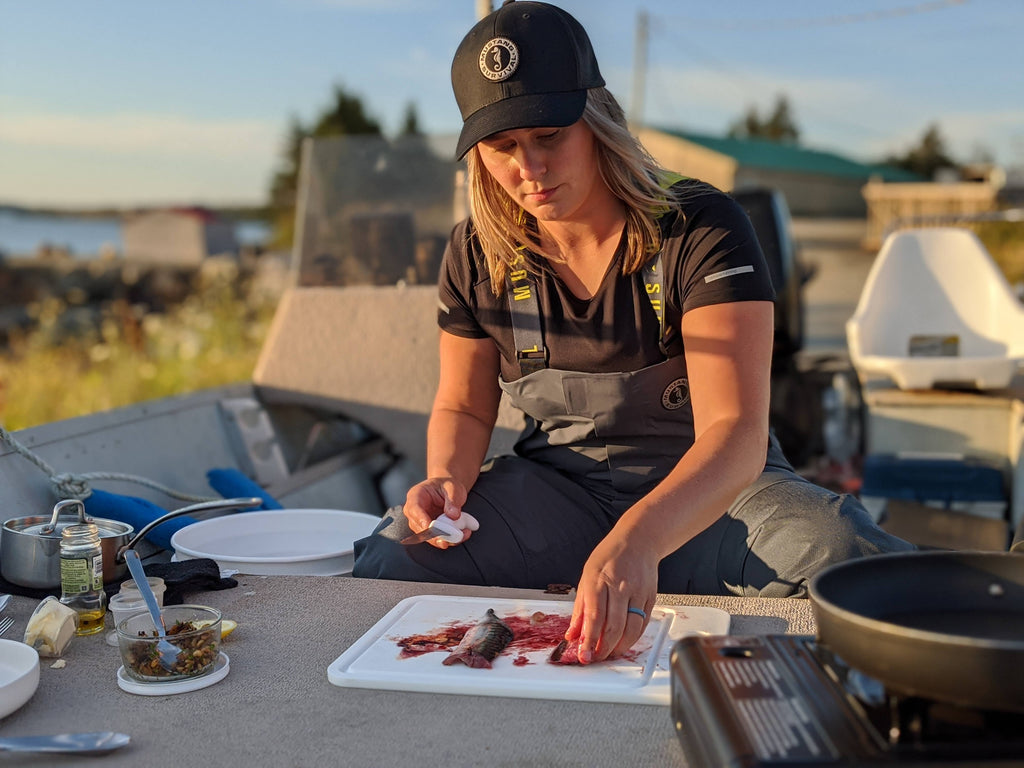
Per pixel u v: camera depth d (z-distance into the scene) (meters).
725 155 36.91
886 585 1.21
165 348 8.84
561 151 1.90
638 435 2.17
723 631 1.62
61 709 1.41
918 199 30.55
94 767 1.25
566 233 2.08
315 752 1.28
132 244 44.50
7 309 18.50
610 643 1.48
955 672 0.98
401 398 3.54
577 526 2.18
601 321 2.10
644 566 1.53
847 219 42.44
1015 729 1.02
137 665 1.47
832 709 1.10
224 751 1.29
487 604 1.79
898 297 4.71
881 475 3.84
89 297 20.38
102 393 8.04
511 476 2.21
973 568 1.22
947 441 3.97
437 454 2.20
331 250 3.78
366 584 1.95
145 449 2.94
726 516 2.06
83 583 1.72
